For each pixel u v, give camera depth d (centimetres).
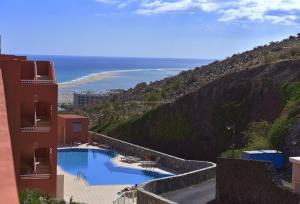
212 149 5188
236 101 5328
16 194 895
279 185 2289
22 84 2420
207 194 2766
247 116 5106
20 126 2428
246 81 5412
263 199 2341
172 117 5769
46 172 2467
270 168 2345
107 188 3434
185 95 5803
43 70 2773
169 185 2852
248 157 3416
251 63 6550
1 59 2403
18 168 2403
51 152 2466
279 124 3816
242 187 2452
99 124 6881
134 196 2944
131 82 17812
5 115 1410
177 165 4000
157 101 7069
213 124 5350
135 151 4684
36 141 2445
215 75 7394
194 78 7619
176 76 8669
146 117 6019
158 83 8725
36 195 1519
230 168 2512
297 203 2153
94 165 4378
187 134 5497
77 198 3084
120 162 4341
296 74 5028
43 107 2767
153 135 5838
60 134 5347
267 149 3741
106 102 8125
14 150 2408
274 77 5188
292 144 3506
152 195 2403
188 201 2600
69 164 4419
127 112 6988
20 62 2436
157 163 4225
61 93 13050
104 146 5131
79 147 5044
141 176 3925
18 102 2412
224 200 2531
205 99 5603
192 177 3028
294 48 6262
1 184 930
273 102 4941
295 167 2425
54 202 1522
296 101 4378
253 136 4250
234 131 4869
